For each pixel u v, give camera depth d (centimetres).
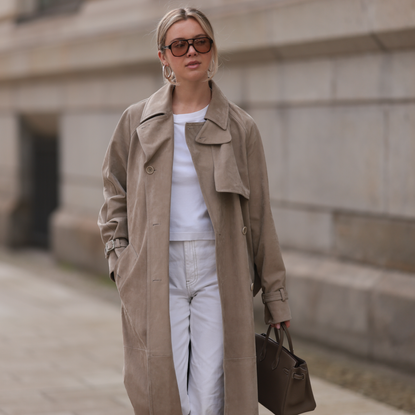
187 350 290
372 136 575
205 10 739
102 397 480
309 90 637
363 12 550
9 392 489
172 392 278
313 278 627
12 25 1216
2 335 666
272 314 298
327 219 630
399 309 543
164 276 279
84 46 984
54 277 1005
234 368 284
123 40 892
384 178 567
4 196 1313
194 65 283
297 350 614
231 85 737
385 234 571
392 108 556
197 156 283
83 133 1052
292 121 663
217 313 287
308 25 605
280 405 292
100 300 850
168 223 280
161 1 816
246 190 288
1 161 1320
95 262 1020
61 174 1125
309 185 648
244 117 296
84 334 674
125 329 300
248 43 677
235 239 288
